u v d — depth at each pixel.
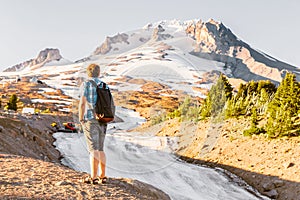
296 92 15.50
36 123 21.48
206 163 15.11
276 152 14.32
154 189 6.68
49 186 5.16
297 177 12.17
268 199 11.79
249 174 13.53
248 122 17.95
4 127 14.08
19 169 6.02
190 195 11.09
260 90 20.81
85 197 4.89
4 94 83.88
